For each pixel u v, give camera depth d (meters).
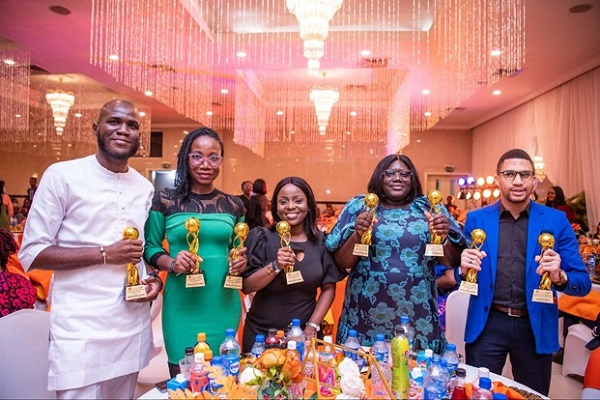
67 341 1.62
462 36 5.63
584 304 3.48
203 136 1.94
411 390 1.45
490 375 1.73
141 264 1.97
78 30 5.75
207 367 1.40
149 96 9.48
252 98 9.72
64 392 1.62
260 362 1.36
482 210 2.23
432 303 1.97
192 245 1.84
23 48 6.46
